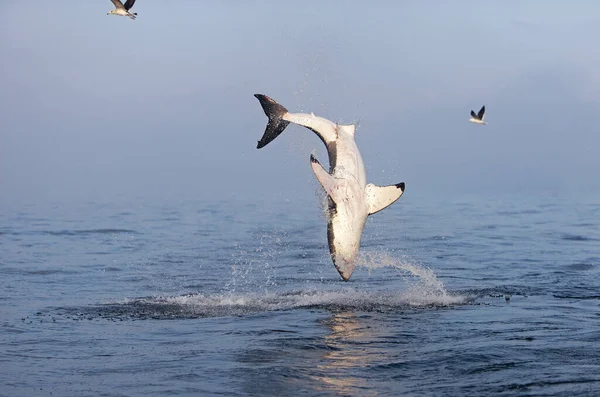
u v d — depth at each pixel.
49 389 8.74
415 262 21.12
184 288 16.89
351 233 12.82
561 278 17.64
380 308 13.70
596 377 8.90
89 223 38.22
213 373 9.33
